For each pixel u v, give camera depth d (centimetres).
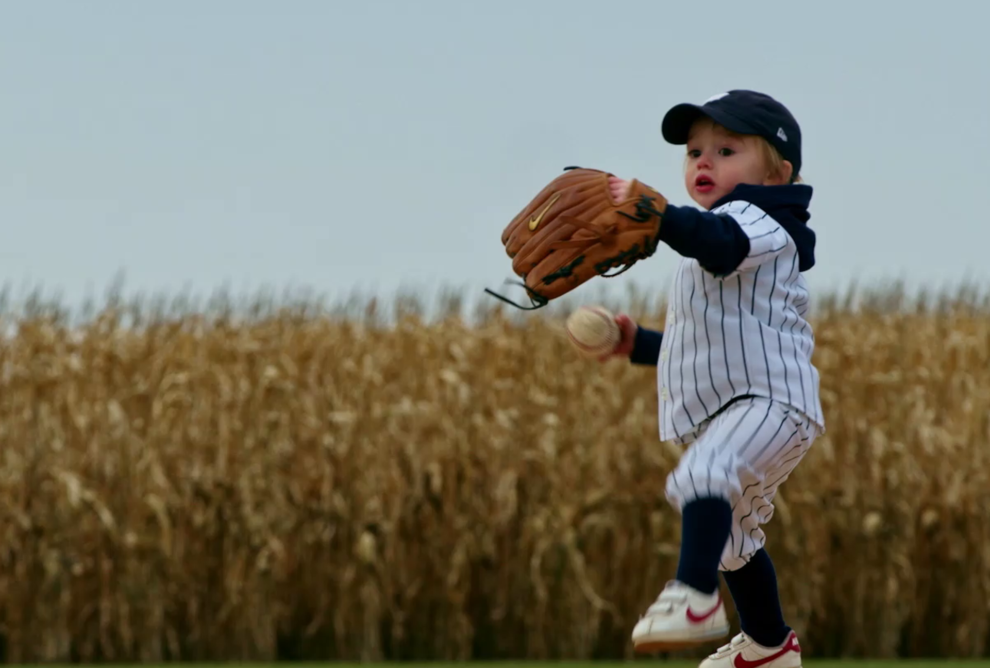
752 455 1184
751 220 1225
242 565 3412
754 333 1224
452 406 3631
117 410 3525
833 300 4428
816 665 3038
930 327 4269
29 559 3391
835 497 3578
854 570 3588
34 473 3466
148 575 3391
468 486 3519
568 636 3447
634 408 3581
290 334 3959
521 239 1220
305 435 3562
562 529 3419
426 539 3503
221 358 3853
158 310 3997
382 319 4072
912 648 3647
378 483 3497
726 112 1293
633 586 3491
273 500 3478
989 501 3581
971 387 3806
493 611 3497
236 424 3566
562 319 4059
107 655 3384
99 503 3341
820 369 3834
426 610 3491
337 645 3447
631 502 3491
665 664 3159
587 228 1173
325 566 3459
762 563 1387
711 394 1230
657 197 1174
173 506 3456
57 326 3862
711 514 1138
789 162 1316
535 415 3666
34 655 3378
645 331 1449
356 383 3722
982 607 3591
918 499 3588
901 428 3722
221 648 3453
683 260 1299
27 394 3584
